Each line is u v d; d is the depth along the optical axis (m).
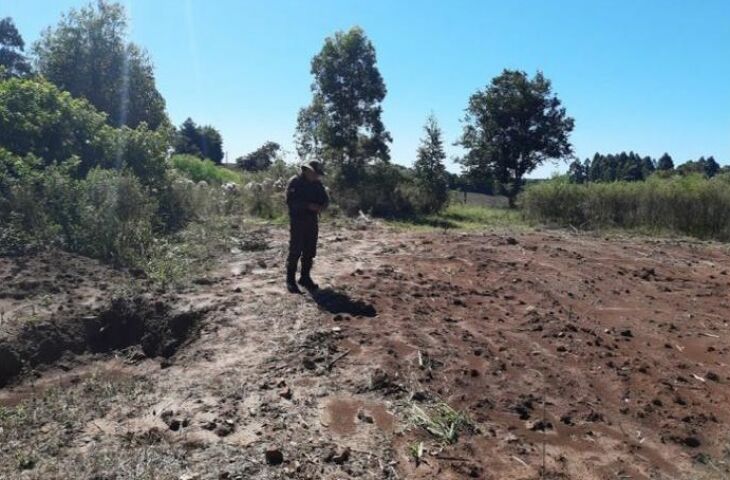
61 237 9.15
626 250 12.18
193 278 8.04
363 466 3.98
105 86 20.19
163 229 11.33
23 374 5.94
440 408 4.75
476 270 9.31
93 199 9.73
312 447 4.16
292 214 7.51
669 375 5.71
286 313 6.63
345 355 5.65
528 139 37.22
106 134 12.23
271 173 20.55
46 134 11.37
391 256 10.11
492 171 38.41
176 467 3.88
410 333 6.18
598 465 4.19
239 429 4.40
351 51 25.94
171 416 4.61
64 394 5.28
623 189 17.23
